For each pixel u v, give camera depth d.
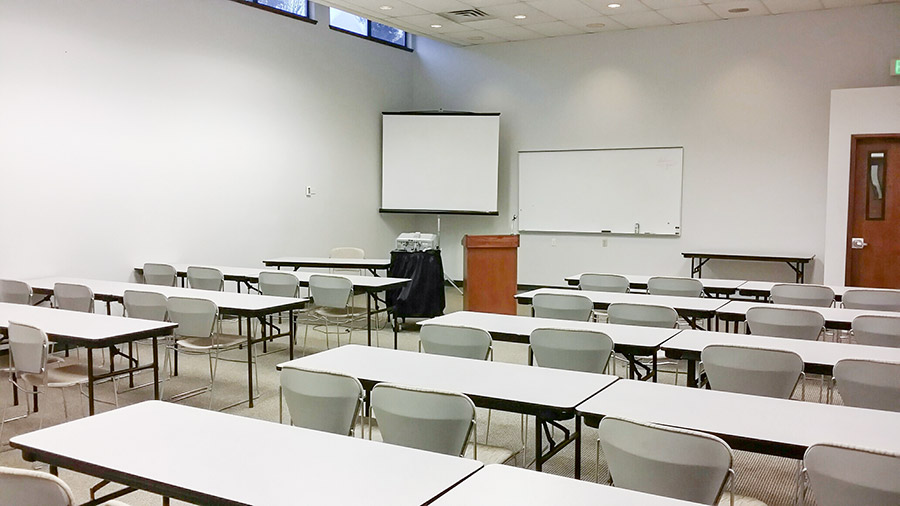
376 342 7.05
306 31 9.44
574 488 1.77
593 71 10.27
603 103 10.23
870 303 5.41
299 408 2.78
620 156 10.16
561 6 8.66
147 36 7.36
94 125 6.89
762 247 9.34
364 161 10.68
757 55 9.20
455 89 11.38
